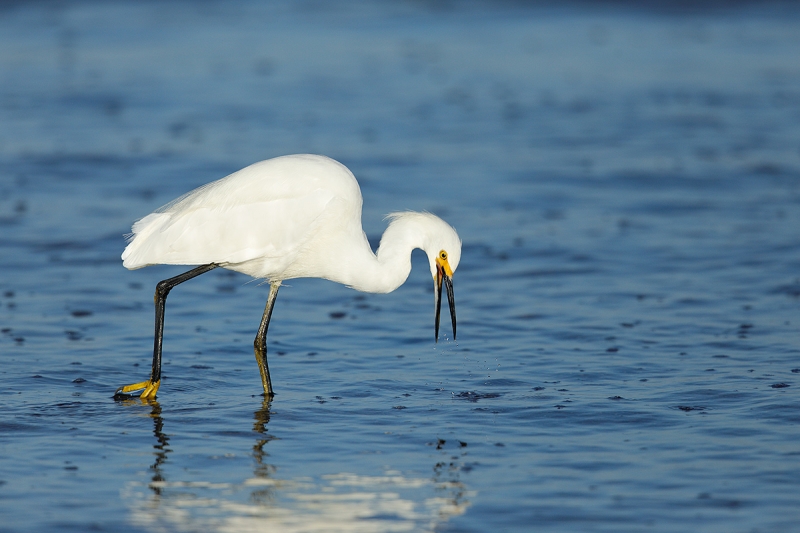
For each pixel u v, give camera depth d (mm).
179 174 20266
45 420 9680
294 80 29250
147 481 8336
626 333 12391
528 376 10969
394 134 23750
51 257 15711
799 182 20016
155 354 10508
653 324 12703
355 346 12195
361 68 30906
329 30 36438
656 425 9477
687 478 8273
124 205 18375
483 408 10031
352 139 23219
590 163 21469
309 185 10859
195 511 7828
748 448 8867
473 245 16484
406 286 14961
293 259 11000
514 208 18562
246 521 7691
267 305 11148
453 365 11406
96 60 31172
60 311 13297
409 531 7520
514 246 16438
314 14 39344
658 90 28141
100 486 8227
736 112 25688
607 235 16969
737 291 14008
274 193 10836
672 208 18484
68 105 26094
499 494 8062
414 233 11062
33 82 28344
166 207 11453
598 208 18562
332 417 9852
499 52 33031
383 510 7855
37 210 18078
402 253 11078
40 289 14227
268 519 7727
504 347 11992
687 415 9703
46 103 26203
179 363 11523
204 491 8172
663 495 7969
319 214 10797
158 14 38750
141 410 10031
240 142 22750
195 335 12547
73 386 10680
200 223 10852
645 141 23172
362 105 26516
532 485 8211
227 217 10820
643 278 14773
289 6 40844
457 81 29328
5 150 21859
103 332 12547
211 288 14727
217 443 9180
